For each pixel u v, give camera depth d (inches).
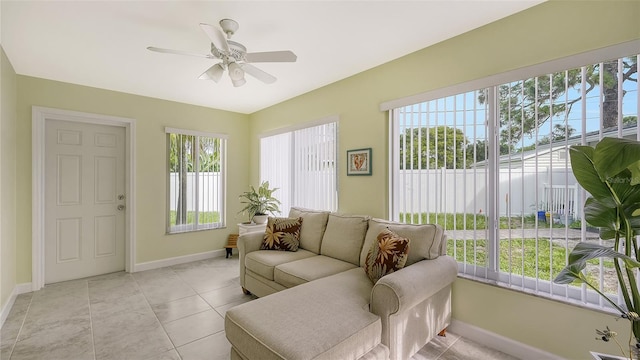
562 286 72.1
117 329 93.0
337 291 74.9
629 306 50.3
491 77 82.4
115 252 149.1
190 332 91.6
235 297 118.6
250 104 172.1
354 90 123.7
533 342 75.6
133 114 149.7
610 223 53.3
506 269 81.5
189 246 169.0
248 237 121.3
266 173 181.5
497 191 83.0
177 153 165.2
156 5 74.5
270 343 54.4
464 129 89.7
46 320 98.4
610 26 65.2
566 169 71.2
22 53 102.0
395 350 67.2
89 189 141.7
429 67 97.8
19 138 120.6
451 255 92.4
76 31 87.5
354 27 86.0
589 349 67.7
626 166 42.8
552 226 73.4
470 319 87.3
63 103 130.6
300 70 119.3
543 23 74.2
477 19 81.9
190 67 115.2
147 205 154.1
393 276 69.6
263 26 85.2
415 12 78.2
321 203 140.5
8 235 107.3
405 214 105.3
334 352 54.2
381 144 113.3
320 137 141.3
